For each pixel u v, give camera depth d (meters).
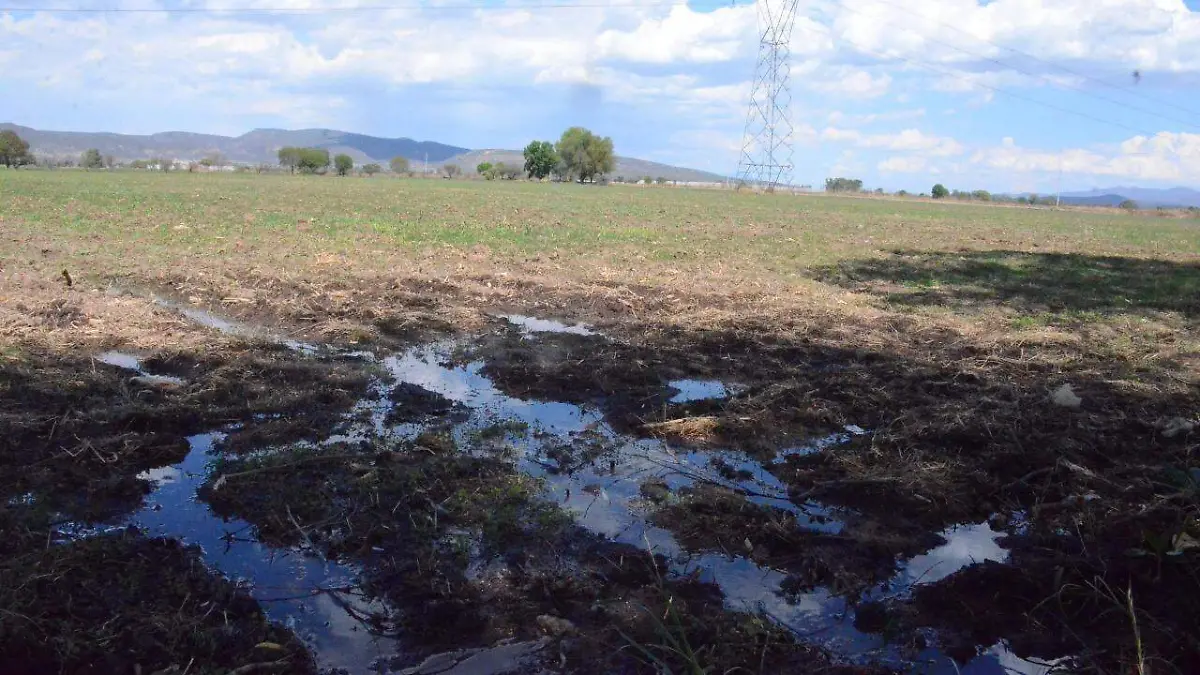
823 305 11.51
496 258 15.30
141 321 8.91
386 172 112.50
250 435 5.88
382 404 6.80
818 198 68.88
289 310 9.85
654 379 7.73
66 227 18.30
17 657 3.38
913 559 4.59
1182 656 3.65
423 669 3.48
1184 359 8.98
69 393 6.54
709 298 11.74
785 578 4.32
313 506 4.86
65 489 5.00
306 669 3.46
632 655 3.57
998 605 4.11
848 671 3.54
